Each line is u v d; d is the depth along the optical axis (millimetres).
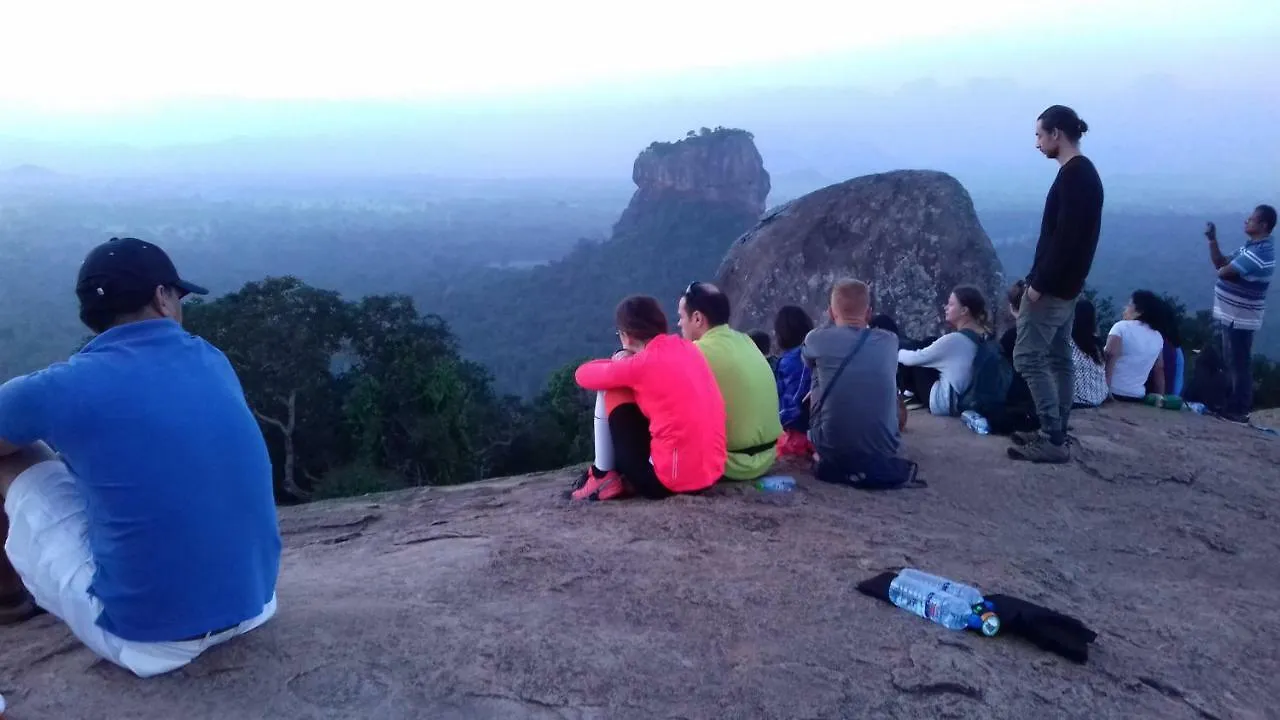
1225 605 3957
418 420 22219
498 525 4422
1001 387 6473
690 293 5086
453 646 2932
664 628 3158
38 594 2730
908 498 5016
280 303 21906
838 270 12242
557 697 2693
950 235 11719
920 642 3162
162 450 2559
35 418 2473
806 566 3764
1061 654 3211
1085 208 5164
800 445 5660
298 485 23000
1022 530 4734
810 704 2734
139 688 2631
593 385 4664
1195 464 6070
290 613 3135
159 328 2721
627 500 4730
